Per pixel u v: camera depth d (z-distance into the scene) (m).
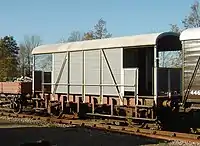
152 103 16.50
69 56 21.17
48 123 19.36
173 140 13.86
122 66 18.14
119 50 18.28
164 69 17.03
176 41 17.67
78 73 20.59
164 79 17.00
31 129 17.17
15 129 17.17
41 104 23.05
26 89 24.48
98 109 19.78
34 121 20.23
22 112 24.80
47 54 22.88
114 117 18.48
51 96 22.33
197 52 15.49
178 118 17.30
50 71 22.61
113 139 14.28
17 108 24.84
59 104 21.66
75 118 20.84
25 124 19.08
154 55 16.58
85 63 20.17
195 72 15.59
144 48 18.03
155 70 16.56
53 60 22.36
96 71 19.52
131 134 15.38
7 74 59.28
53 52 22.19
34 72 23.80
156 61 16.53
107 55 18.94
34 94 23.72
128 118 17.50
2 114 24.14
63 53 21.61
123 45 17.88
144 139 14.18
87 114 19.77
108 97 18.83
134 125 17.41
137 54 18.30
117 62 18.41
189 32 15.77
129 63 18.17
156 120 16.33
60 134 15.61
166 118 17.09
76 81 20.73
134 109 17.31
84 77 20.22
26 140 14.16
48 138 14.62
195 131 16.11
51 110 22.16
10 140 14.18
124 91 18.05
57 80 21.98
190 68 15.77
